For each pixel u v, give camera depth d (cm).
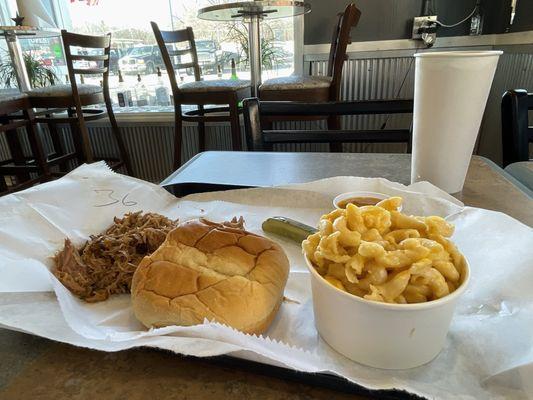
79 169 83
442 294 35
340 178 78
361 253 36
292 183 85
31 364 39
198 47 298
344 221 40
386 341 37
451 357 39
